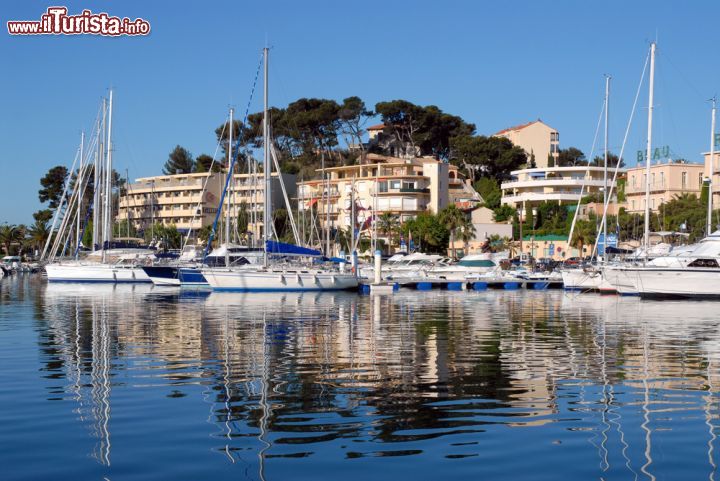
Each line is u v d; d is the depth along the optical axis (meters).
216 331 30.45
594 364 21.47
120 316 37.69
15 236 159.12
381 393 17.19
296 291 61.91
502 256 78.94
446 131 154.25
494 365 21.27
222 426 14.19
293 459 12.14
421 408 15.65
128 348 24.83
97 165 80.94
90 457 12.27
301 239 107.25
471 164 145.38
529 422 14.48
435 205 126.88
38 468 11.72
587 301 51.34
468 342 26.86
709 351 24.39
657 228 96.94
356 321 35.34
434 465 11.83
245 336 28.52
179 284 70.44
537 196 125.12
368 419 14.72
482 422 14.47
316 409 15.56
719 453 12.47
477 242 114.06
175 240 130.50
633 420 14.64
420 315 39.03
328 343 26.42
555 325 33.53
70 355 23.14
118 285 73.00
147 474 11.42
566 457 12.23
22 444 13.01
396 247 112.62
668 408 15.70
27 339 27.41
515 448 12.73
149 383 18.38
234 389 17.62
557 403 16.16
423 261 83.75
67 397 16.73
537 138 158.50
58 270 76.50
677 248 61.41
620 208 112.25
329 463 11.93
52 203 150.62
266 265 61.88
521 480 11.12
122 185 142.50
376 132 158.25
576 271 63.44
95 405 15.94
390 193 125.38
